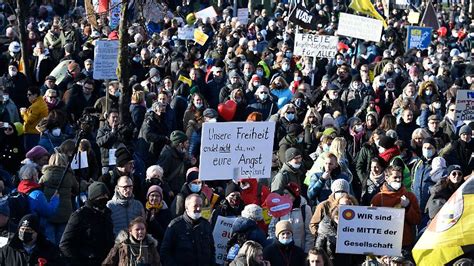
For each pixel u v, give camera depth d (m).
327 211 23.64
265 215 25.30
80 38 54.88
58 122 30.66
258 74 45.91
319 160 28.17
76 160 27.17
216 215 24.70
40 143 30.48
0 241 21.23
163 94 33.75
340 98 39.75
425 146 29.08
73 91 36.88
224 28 61.25
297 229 24.59
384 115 38.06
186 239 22.28
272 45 57.78
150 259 21.14
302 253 22.55
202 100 34.72
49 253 20.88
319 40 45.88
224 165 24.16
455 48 65.56
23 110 33.56
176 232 22.33
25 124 33.25
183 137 29.12
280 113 33.94
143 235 21.12
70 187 24.86
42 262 20.56
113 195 25.47
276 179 26.23
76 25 61.41
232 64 45.59
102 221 22.16
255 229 22.89
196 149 33.12
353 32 51.78
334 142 28.66
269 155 24.42
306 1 90.75
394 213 22.03
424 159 29.25
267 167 24.45
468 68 49.69
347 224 22.08
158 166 26.17
